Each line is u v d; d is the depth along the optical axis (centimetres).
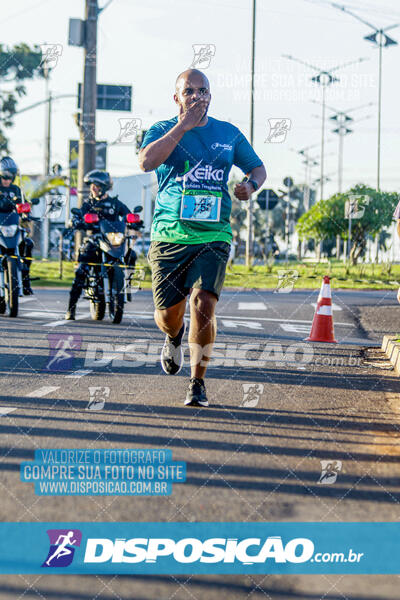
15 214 1048
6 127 2569
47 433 415
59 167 1191
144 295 1567
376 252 2205
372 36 2577
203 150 482
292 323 1077
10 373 610
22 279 1074
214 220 482
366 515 306
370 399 542
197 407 492
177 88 475
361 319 1177
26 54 2566
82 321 1015
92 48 1923
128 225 1005
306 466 367
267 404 511
